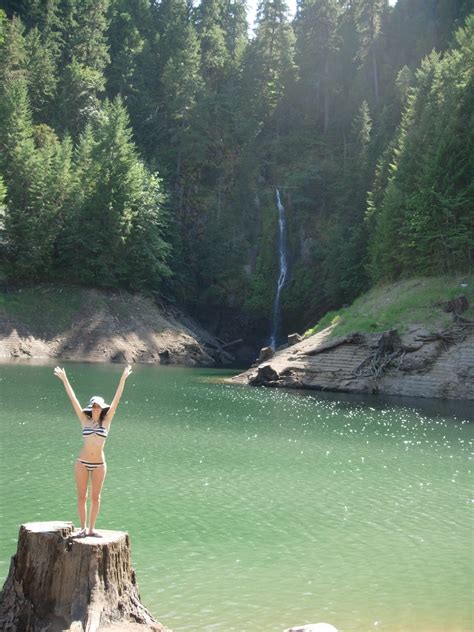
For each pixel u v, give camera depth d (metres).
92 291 81.44
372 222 76.00
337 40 117.56
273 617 11.14
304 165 106.56
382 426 32.91
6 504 16.92
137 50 116.69
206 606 11.51
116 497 18.22
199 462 23.20
